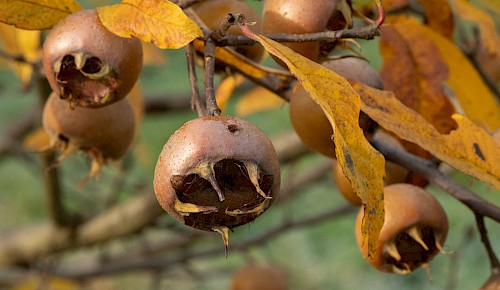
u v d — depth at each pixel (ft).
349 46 2.10
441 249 2.17
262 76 2.20
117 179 3.39
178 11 1.94
